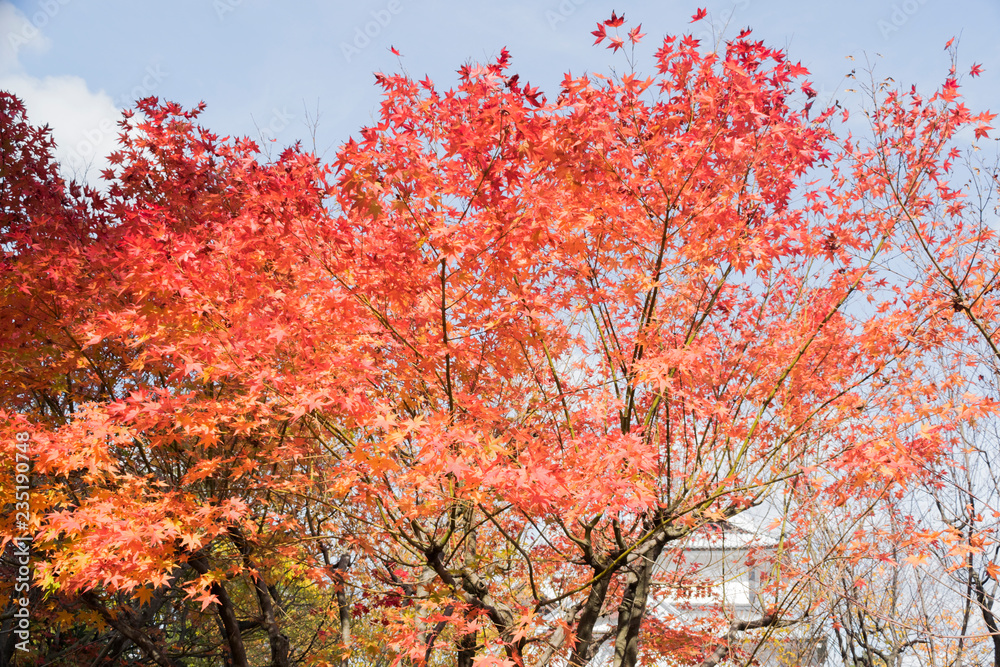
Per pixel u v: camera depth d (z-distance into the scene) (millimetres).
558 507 6266
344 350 6332
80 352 7691
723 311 8391
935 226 8016
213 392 7773
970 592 8156
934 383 7996
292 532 9023
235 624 9445
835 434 7949
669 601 13195
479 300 6496
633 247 7070
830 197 8242
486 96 5602
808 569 8328
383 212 6262
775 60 6582
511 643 6668
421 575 10398
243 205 7242
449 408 6555
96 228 8547
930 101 7492
